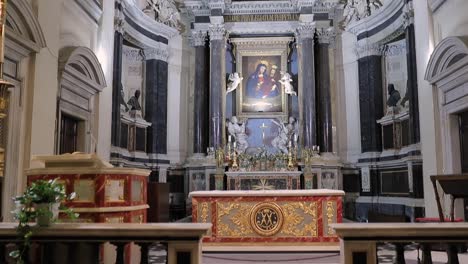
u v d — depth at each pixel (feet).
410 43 32.99
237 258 19.51
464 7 24.08
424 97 28.78
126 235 9.98
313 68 42.27
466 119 25.36
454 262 9.86
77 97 25.75
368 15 40.29
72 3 25.26
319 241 21.11
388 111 38.70
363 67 41.22
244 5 43.34
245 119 43.39
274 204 21.45
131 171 13.41
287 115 43.16
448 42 23.98
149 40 41.19
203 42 43.50
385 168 38.42
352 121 42.52
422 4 28.96
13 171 18.71
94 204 12.38
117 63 34.06
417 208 31.45
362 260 9.86
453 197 16.93
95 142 27.81
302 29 42.37
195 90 43.14
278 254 20.54
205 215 21.59
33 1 20.33
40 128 20.45
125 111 38.83
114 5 32.24
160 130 41.83
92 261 10.27
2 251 10.22
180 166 42.98
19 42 18.44
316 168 40.63
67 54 23.52
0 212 18.08
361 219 39.52
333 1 42.75
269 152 42.60
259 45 44.34
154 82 41.78
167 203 27.89
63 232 9.98
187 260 9.90
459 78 24.23
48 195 10.24
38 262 10.96
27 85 19.79
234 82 43.21
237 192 21.72
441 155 26.94
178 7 44.60
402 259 9.95
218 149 40.37
